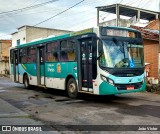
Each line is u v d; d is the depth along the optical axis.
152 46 19.53
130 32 11.67
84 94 13.67
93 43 11.12
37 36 41.25
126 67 11.13
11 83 24.62
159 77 15.71
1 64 51.25
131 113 8.90
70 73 12.86
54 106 10.70
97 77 10.93
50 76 14.86
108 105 10.66
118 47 11.16
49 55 14.95
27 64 18.02
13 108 10.41
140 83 11.57
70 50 12.86
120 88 10.91
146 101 11.64
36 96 14.12
